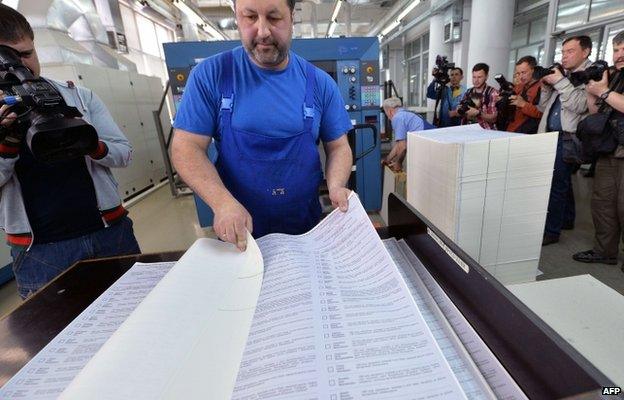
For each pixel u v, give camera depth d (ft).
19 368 1.60
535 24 19.15
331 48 8.52
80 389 1.16
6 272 7.68
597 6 11.98
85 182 3.32
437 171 2.92
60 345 1.64
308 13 23.72
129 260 2.63
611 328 2.18
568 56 7.13
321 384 1.19
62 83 3.28
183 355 1.33
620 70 5.74
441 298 1.69
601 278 6.27
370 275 1.82
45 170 3.11
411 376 1.20
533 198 2.76
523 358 1.18
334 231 2.31
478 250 2.84
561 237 8.02
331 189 2.61
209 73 2.57
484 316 1.42
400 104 9.36
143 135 14.49
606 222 6.47
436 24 22.27
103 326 1.77
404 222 2.34
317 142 2.97
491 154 2.59
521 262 2.94
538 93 8.32
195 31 20.25
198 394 1.16
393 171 7.75
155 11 19.03
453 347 1.42
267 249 2.23
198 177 2.39
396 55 38.93
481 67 9.96
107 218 3.52
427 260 2.01
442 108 12.05
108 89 12.03
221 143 2.72
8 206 3.06
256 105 2.60
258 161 2.70
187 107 2.54
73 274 2.45
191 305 1.61
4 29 2.60
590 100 6.12
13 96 2.30
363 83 8.91
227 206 2.17
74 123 2.44
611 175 6.18
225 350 1.36
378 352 1.31
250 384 1.21
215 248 2.13
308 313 1.55
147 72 20.26
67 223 3.27
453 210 2.72
